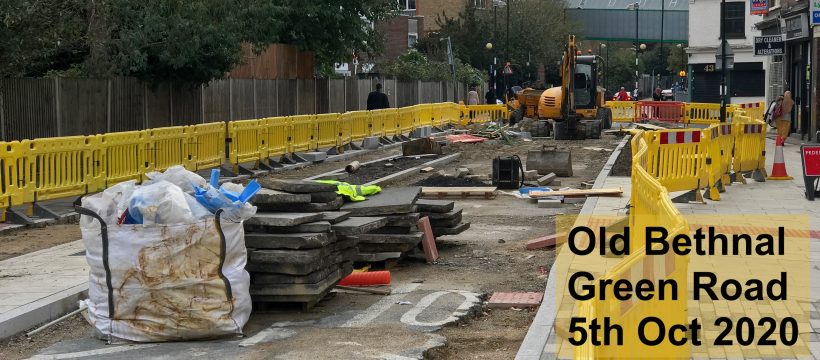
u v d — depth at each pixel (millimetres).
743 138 20750
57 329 9461
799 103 38656
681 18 94250
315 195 10555
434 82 58094
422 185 21234
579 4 96312
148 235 8914
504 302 10195
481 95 69812
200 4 26438
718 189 19062
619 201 17562
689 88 68125
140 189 9148
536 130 40844
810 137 35344
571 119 39000
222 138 23719
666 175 16984
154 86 27484
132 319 8898
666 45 125250
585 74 43188
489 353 8516
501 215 17203
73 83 24234
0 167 15414
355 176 23844
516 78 76938
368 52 44531
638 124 48094
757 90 66000
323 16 39562
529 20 78750
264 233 9773
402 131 38875
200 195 9250
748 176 22422
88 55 26578
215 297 8953
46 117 23297
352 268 11070
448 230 13633
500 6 83750
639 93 90125
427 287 11195
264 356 8352
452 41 73875
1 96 21781
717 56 51094
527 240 14406
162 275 8891
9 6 20734
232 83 32812
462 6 91438
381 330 9188
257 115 34938
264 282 9727
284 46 39438
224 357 8375
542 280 11461
